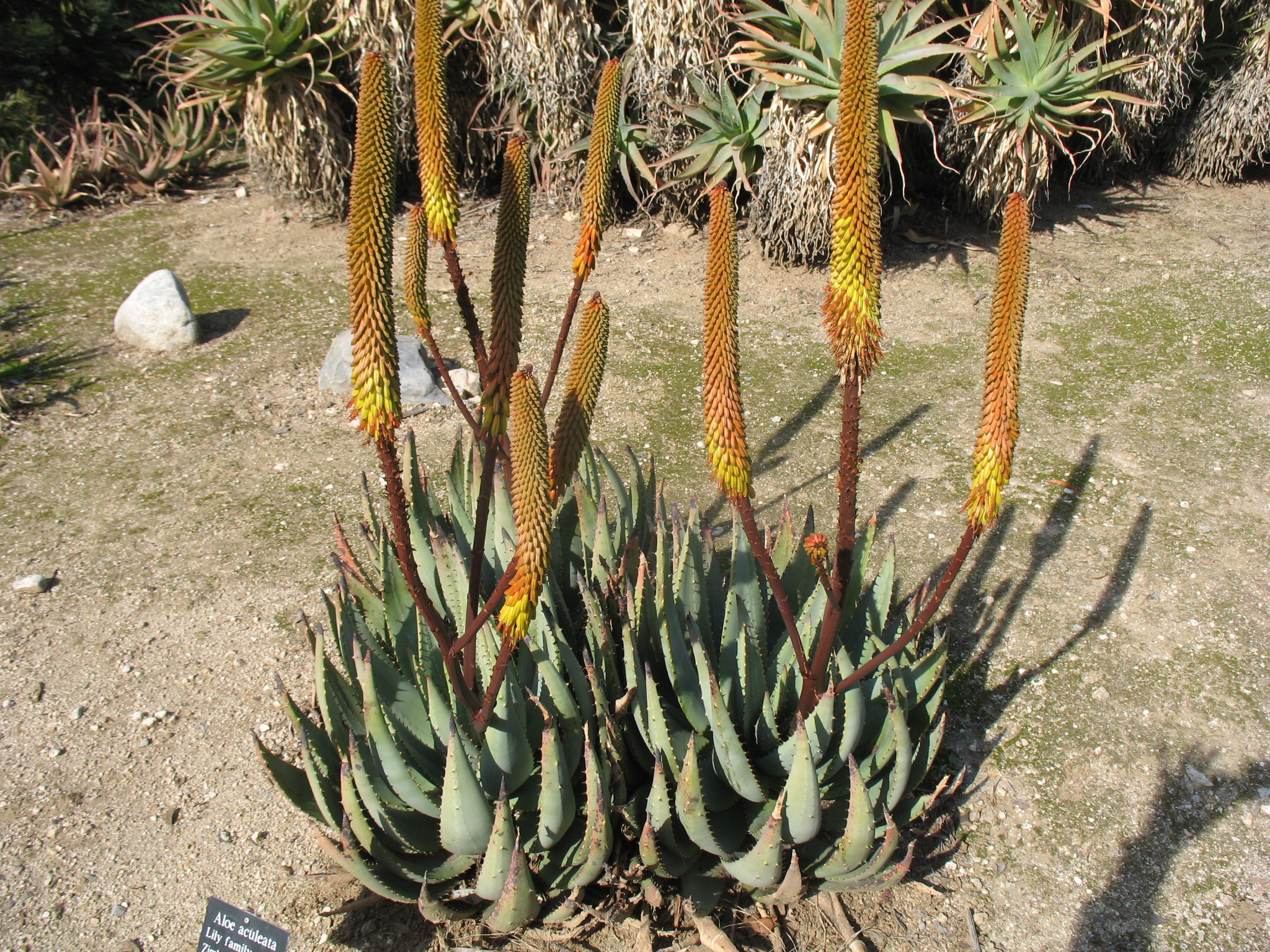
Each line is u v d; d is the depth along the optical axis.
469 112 9.79
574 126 9.24
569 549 3.99
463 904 3.12
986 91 8.15
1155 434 6.07
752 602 3.47
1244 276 8.17
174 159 10.18
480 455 3.85
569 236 9.23
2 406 6.21
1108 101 8.43
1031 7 8.43
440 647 2.72
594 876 3.03
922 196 9.80
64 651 4.40
